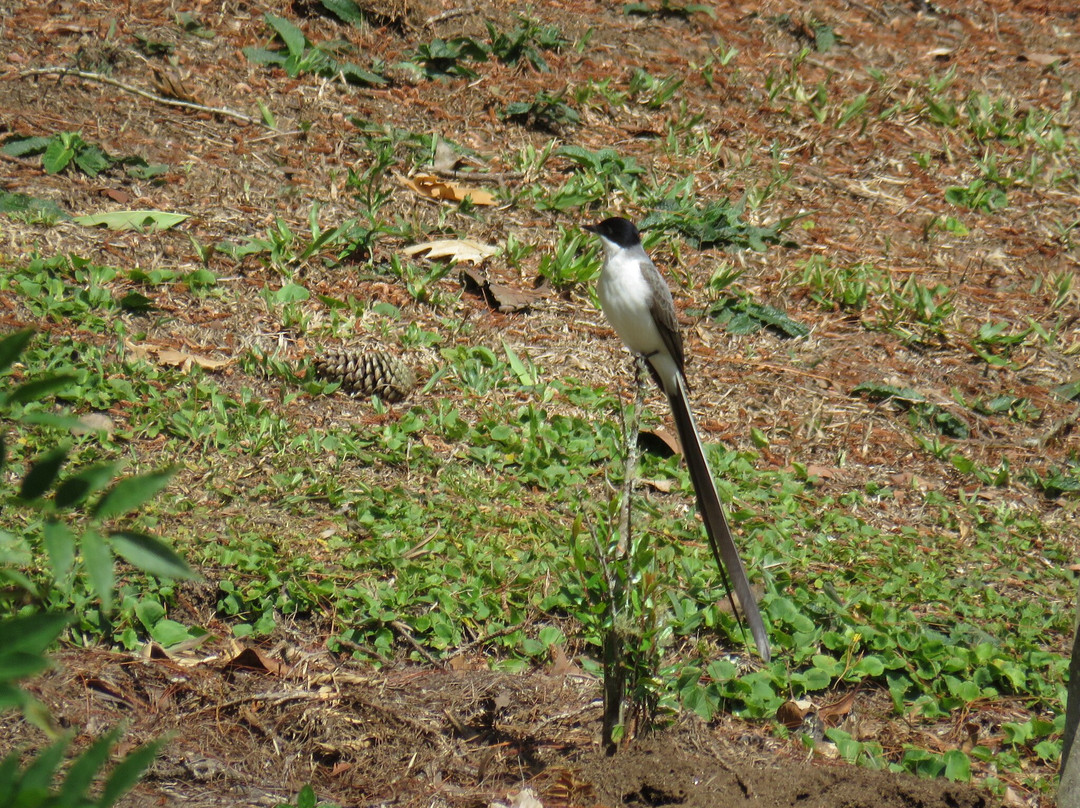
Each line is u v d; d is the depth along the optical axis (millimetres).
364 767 7516
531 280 14211
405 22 17938
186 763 7363
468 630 8945
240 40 16781
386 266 13750
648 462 11539
